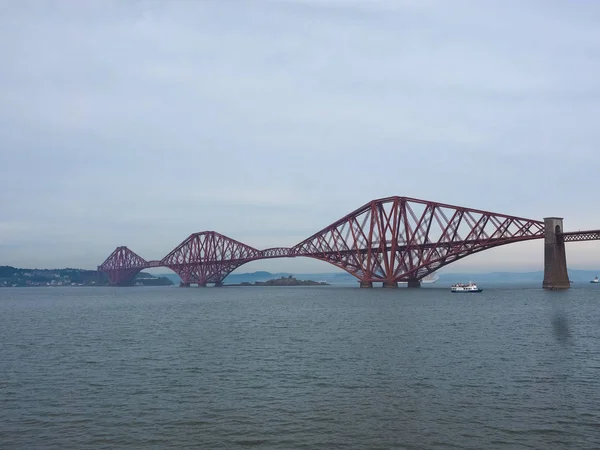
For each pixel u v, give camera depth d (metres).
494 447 23.97
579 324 66.88
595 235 140.88
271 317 87.44
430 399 31.19
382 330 63.19
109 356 48.19
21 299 195.25
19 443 25.09
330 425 26.95
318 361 43.19
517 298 126.62
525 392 32.47
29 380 38.09
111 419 28.39
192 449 24.11
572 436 25.14
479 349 47.88
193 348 52.06
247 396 32.47
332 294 176.88
